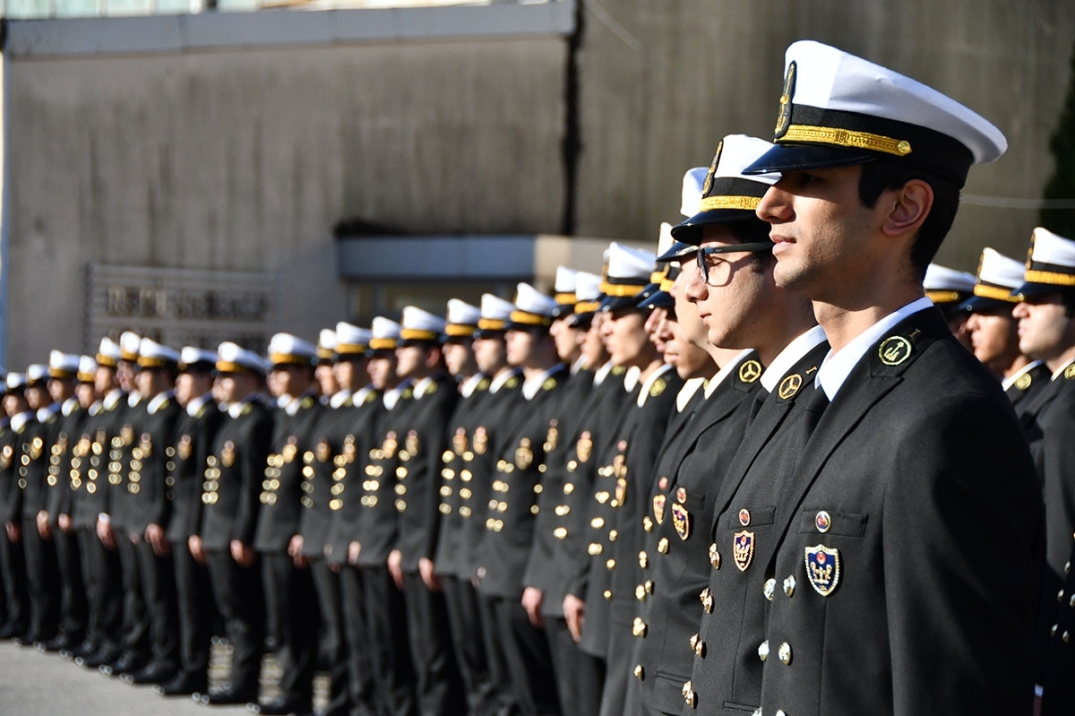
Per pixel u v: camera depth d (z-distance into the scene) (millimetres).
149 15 17109
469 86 16875
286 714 8461
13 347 16625
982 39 12664
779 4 15578
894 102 2125
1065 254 4660
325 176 17219
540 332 6766
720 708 2477
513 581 6418
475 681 7035
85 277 16906
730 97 16141
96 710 8625
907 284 2193
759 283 2932
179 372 10047
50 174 16906
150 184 17141
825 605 2055
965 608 1890
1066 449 4125
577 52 16547
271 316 17219
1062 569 4047
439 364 7809
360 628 7973
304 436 8734
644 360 5082
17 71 16891
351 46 17172
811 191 2174
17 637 11914
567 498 5891
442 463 7453
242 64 17281
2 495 12016
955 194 2191
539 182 16688
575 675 5812
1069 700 3178
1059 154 12688
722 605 2539
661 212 16594
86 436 10945
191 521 9328
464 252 16641
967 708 1863
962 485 1920
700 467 3422
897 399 2066
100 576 10500
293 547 8594
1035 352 4754
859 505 2027
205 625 9359
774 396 2613
